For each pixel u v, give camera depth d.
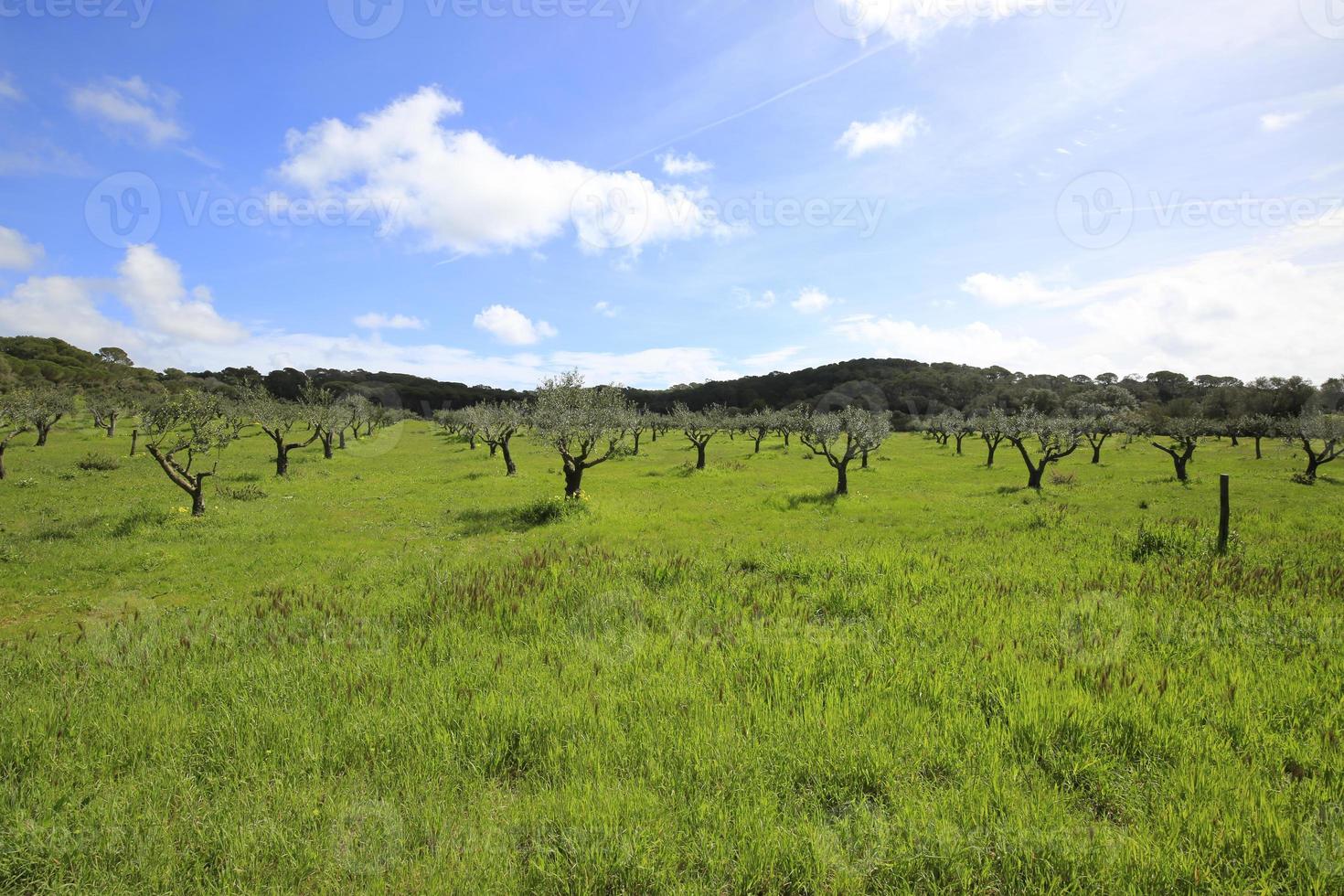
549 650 7.49
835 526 19.48
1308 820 3.74
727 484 32.16
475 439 63.59
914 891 3.40
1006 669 6.27
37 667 7.57
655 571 11.25
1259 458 45.19
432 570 12.49
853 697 5.68
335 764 4.86
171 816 4.13
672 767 4.57
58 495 25.64
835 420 30.31
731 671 6.52
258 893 3.41
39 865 3.65
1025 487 29.83
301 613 9.91
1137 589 9.84
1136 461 44.16
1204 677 6.16
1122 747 4.83
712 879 3.48
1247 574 10.43
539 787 4.48
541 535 18.48
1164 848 3.59
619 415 30.70
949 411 76.56
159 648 8.19
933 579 10.68
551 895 3.40
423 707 5.70
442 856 3.64
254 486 28.20
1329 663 6.46
